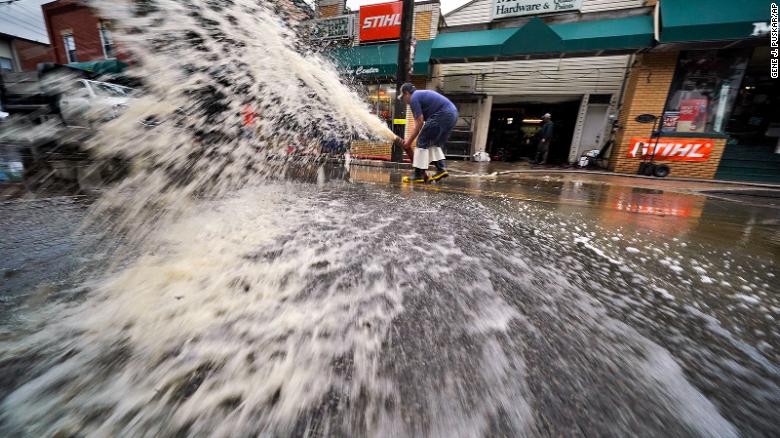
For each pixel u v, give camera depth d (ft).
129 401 1.92
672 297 3.77
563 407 2.02
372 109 28.94
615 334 2.93
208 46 6.55
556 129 33.17
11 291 3.27
